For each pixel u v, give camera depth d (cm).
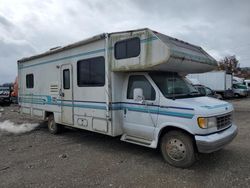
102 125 636
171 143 524
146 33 539
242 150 629
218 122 503
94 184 441
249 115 1317
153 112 549
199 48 666
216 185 432
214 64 669
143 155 603
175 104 510
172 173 488
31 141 765
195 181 450
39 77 912
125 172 495
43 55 869
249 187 423
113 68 600
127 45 572
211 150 472
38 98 927
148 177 470
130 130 605
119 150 650
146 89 569
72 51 730
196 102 516
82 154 619
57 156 604
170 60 512
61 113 798
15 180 464
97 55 642
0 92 2083
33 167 529
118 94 616
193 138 496
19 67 1062
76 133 875
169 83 579
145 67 541
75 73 721
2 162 565
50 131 883
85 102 689
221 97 2511
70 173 493
